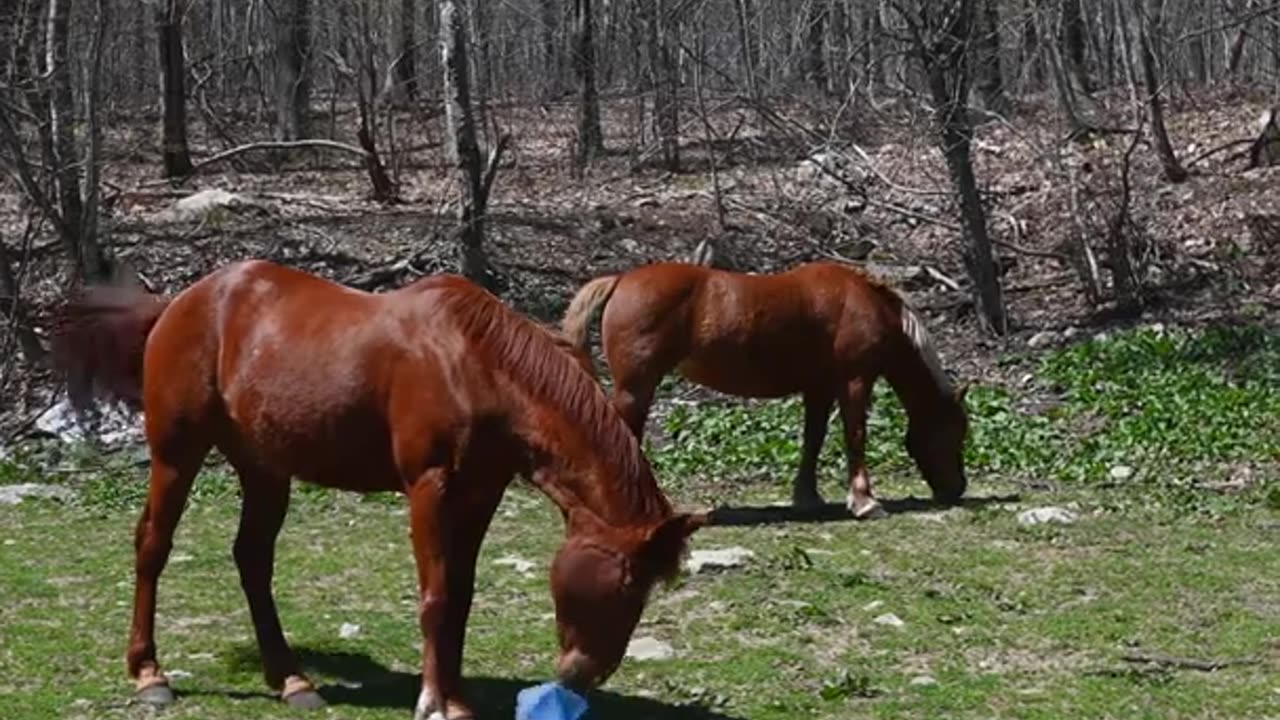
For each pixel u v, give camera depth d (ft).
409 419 23.00
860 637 30.07
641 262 73.87
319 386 23.66
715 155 88.79
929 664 28.50
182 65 94.12
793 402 54.49
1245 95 104.78
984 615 31.40
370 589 33.47
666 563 21.40
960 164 64.28
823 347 39.99
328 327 23.91
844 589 33.22
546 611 31.73
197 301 25.09
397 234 75.87
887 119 85.66
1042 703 26.37
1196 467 45.75
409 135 103.71
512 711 25.59
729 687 27.09
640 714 25.62
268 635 25.79
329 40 139.03
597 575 21.42
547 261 73.41
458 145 65.41
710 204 82.17
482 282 66.18
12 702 25.61
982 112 78.38
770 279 39.99
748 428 50.83
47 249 64.03
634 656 28.55
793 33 109.09
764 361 39.58
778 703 26.20
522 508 41.73
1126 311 66.33
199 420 24.93
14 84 59.00
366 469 23.94
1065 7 88.33
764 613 31.32
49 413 52.11
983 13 80.74
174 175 92.79
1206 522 39.55
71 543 37.99
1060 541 37.55
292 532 39.04
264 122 118.01
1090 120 92.79
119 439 51.29
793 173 87.66
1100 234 71.56
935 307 67.67
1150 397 53.21
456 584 23.52
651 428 52.21
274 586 33.53
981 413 52.03
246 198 81.46
